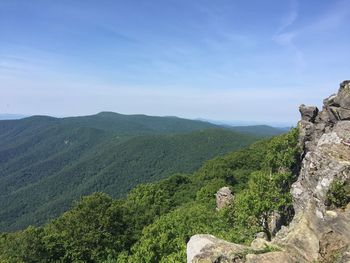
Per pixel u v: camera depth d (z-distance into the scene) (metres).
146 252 44.16
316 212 23.28
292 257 19.42
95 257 53.47
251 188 47.47
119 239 57.34
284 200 39.44
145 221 73.00
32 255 52.12
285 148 54.81
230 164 113.38
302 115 54.12
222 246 20.75
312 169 32.38
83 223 57.06
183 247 37.06
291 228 25.27
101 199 61.84
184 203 93.69
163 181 112.19
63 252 54.44
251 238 39.09
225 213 50.03
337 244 19.95
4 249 55.03
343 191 23.17
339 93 43.00
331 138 32.03
